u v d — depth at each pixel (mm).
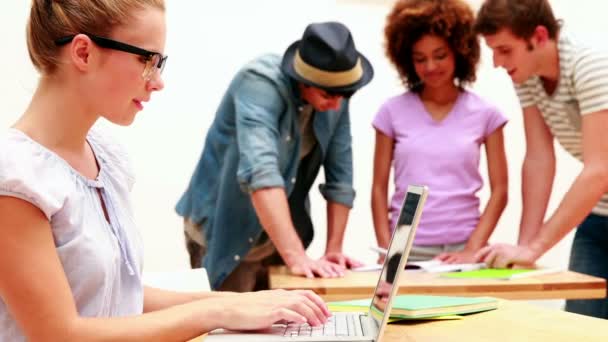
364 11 3506
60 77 1017
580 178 2096
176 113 3193
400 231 1051
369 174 3555
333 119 2268
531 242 2145
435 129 2438
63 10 992
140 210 3146
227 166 2176
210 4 3219
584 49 2131
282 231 1973
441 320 1159
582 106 2117
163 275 1640
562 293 1846
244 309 1020
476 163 2430
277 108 2098
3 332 984
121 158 1230
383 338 1028
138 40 1005
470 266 2105
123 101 1022
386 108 2529
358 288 1769
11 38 2627
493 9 2164
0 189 905
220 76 3262
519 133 3779
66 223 990
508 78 3752
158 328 970
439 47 2352
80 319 935
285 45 3377
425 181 2406
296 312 1040
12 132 985
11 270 902
